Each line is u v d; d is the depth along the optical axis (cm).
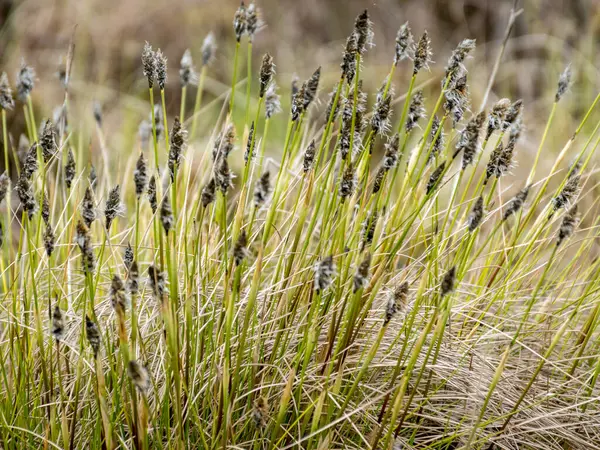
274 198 81
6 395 81
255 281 77
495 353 89
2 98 87
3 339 88
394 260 88
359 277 74
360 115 80
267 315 84
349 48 79
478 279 92
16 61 207
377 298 87
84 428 81
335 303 80
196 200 89
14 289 83
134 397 76
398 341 85
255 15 84
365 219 83
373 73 208
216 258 87
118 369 79
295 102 81
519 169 142
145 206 103
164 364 81
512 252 90
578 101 182
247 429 82
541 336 90
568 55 208
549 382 86
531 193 107
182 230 87
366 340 84
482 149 81
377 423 79
